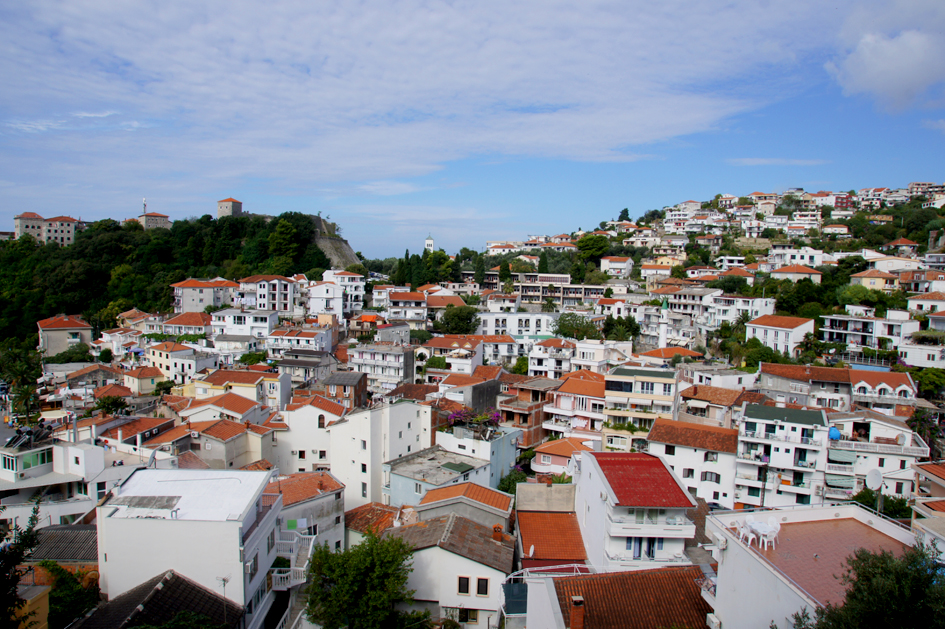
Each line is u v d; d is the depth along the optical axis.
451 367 100.81
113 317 150.75
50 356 127.88
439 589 34.41
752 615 22.12
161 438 54.25
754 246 185.75
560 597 25.92
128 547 28.05
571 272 180.00
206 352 110.44
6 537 24.89
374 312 140.88
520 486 42.03
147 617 24.58
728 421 63.16
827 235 178.50
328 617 29.73
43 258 171.50
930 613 16.34
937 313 90.00
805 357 91.00
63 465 46.94
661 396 67.69
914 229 161.88
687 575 27.89
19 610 23.08
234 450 55.66
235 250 183.50
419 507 41.72
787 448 54.31
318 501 40.62
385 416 56.44
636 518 32.22
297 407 62.75
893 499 48.94
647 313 135.62
